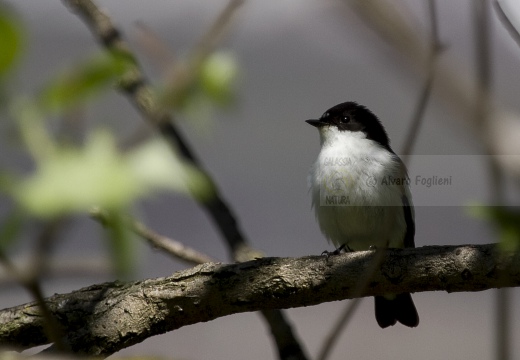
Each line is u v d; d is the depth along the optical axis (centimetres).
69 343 642
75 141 199
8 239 187
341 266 646
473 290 628
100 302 656
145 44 272
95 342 645
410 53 178
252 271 657
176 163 201
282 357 680
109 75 201
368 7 179
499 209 182
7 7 192
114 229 197
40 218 186
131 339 651
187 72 231
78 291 667
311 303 660
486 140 165
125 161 196
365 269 641
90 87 200
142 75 508
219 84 235
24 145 196
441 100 168
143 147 201
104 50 214
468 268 616
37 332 651
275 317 689
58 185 187
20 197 185
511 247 194
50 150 195
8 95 200
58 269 211
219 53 242
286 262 658
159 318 654
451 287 631
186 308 654
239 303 655
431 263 629
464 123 167
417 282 635
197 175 203
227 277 654
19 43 194
